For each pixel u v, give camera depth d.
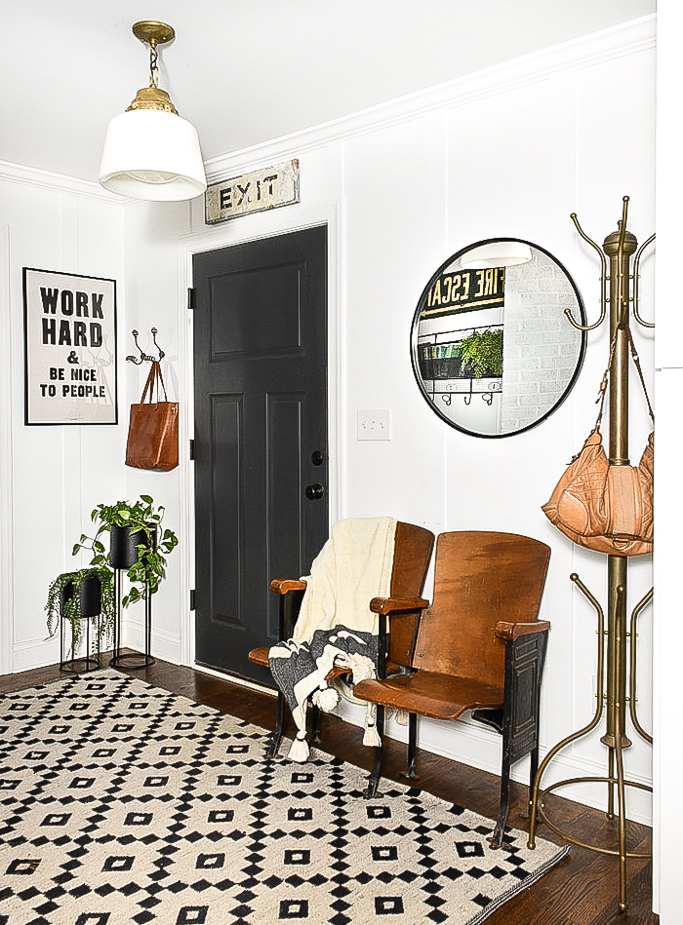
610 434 2.40
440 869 2.30
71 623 4.14
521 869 2.30
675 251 1.86
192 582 4.19
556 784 2.57
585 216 2.73
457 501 3.08
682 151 1.85
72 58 2.80
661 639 1.90
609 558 2.42
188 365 4.15
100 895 2.15
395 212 3.24
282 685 2.93
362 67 2.87
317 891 2.18
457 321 3.05
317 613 3.16
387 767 3.02
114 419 4.50
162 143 2.45
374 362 3.34
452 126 3.06
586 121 2.71
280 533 3.74
